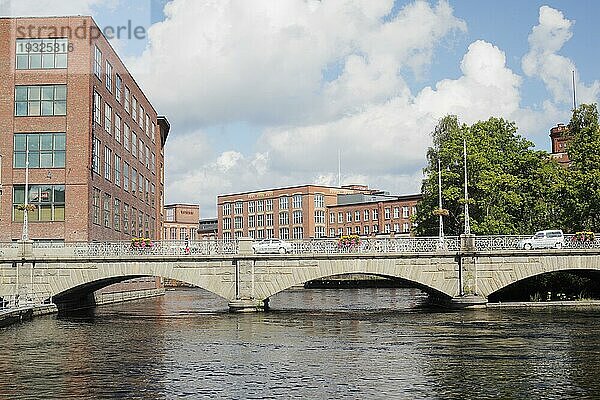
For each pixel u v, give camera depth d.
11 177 66.56
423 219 78.12
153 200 110.00
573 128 79.25
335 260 56.38
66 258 56.06
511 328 43.81
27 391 25.70
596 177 68.69
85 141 66.94
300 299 85.31
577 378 27.58
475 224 71.94
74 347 36.88
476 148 75.44
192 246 56.69
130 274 56.25
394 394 24.97
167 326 47.69
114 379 27.92
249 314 55.75
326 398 24.42
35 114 67.25
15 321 50.47
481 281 57.12
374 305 70.56
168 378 28.08
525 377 27.83
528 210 74.75
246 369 30.00
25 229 56.94
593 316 51.34
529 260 57.09
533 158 75.69
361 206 164.75
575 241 58.50
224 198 187.38
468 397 24.47
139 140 96.69
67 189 66.62
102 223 73.19
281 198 174.00
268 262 56.53
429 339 38.91
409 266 56.69
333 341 38.62
